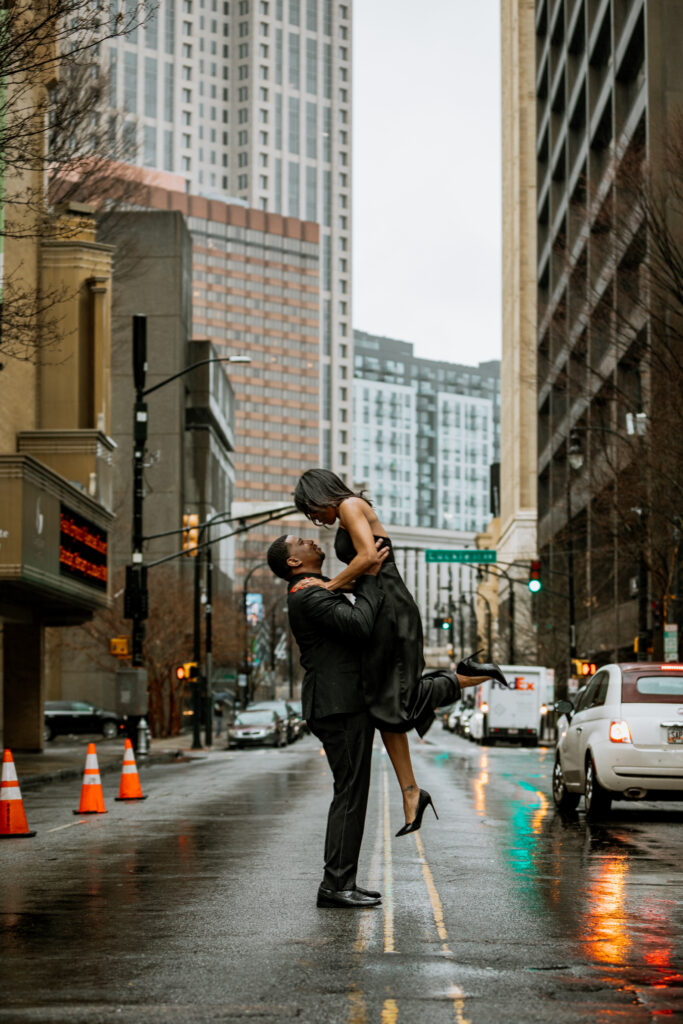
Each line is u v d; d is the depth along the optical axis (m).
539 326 51.84
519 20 94.50
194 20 196.50
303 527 165.75
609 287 34.16
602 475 36.44
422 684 7.38
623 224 29.27
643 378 35.25
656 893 9.00
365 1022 5.25
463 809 16.92
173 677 60.59
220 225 178.25
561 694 61.38
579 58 67.88
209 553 54.09
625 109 50.69
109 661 59.88
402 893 8.80
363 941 6.98
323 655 7.51
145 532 79.25
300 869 10.26
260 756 39.91
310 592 7.36
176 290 81.44
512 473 98.88
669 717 15.19
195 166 196.12
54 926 7.64
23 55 15.61
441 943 6.94
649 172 28.73
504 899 8.59
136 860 11.06
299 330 187.50
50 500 29.91
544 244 80.38
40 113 20.11
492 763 32.50
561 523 68.56
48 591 30.66
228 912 8.04
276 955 6.62
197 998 5.69
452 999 5.66
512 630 67.94
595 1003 5.60
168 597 58.19
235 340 180.00
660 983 6.02
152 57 191.00
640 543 32.78
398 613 7.34
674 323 30.16
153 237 82.00
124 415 80.31
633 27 46.56
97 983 6.02
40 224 31.61
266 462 183.88
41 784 24.81
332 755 7.72
